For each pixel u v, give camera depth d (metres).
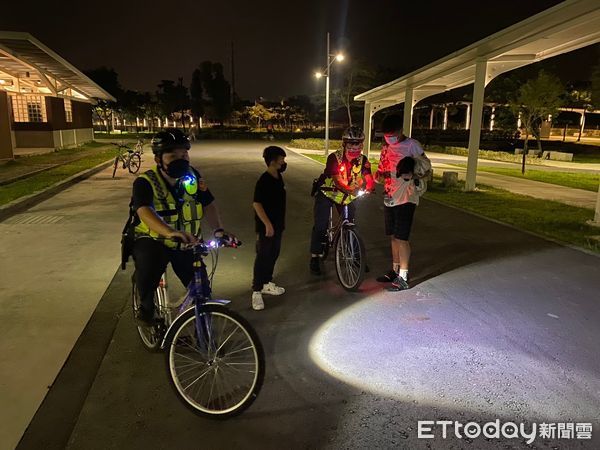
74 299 5.00
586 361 3.79
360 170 5.55
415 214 9.66
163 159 3.15
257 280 4.83
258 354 3.00
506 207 10.51
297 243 7.39
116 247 6.96
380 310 4.80
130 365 3.71
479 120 12.57
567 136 61.00
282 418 3.08
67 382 3.47
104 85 54.94
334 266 6.23
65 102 28.38
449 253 6.79
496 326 4.43
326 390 3.39
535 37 9.95
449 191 13.02
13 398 3.26
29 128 24.59
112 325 4.41
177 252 3.43
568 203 11.44
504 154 29.53
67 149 26.11
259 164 20.70
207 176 16.28
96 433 2.93
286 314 4.70
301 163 21.81
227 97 65.50
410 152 5.18
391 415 3.12
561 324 4.47
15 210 9.48
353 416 3.10
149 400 3.27
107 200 10.84
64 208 9.85
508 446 2.83
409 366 3.71
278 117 70.94
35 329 4.30
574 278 5.72
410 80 16.73
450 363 3.76
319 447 2.82
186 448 2.80
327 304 4.96
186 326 3.18
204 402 3.20
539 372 3.63
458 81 17.52
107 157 21.64
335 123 64.06
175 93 61.12
